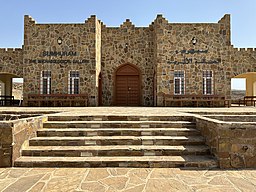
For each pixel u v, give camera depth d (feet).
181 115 24.23
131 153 17.83
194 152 17.89
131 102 61.57
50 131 20.56
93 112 29.07
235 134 16.34
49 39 56.34
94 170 15.49
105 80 61.57
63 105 55.11
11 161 16.05
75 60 56.13
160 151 17.92
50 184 12.94
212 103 54.29
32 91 56.08
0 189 12.19
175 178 14.01
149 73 61.62
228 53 57.06
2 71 59.62
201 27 56.03
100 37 61.16
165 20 55.98
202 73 55.93
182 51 55.93
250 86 73.92
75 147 18.43
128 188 12.44
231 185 12.89
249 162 16.28
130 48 61.72
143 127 22.35
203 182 13.35
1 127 16.03
